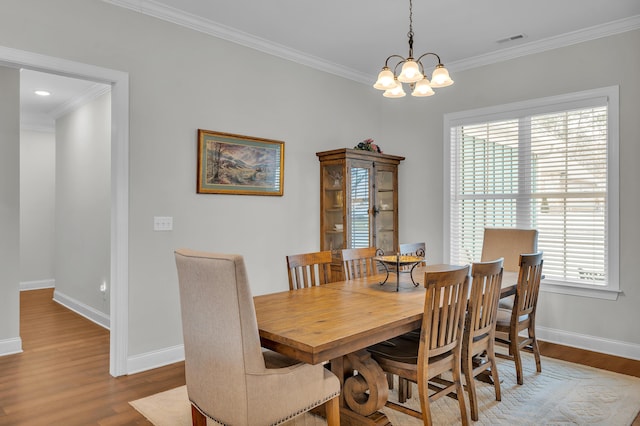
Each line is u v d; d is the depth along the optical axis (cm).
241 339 172
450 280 214
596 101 368
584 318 377
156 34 329
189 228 348
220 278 173
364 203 450
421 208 488
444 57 438
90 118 487
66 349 375
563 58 386
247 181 386
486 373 300
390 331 204
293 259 287
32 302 567
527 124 412
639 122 348
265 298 251
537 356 319
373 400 220
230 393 177
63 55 284
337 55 434
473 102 445
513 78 417
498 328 304
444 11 337
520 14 342
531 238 361
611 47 360
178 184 341
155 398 274
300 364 192
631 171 353
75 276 521
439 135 473
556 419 249
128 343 315
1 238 360
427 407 213
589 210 377
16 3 266
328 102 462
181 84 343
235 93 379
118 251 310
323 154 441
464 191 457
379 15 345
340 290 274
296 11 338
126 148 312
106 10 303
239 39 379
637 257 350
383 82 261
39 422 243
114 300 312
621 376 313
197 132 352
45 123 665
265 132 402
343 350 180
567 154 389
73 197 527
